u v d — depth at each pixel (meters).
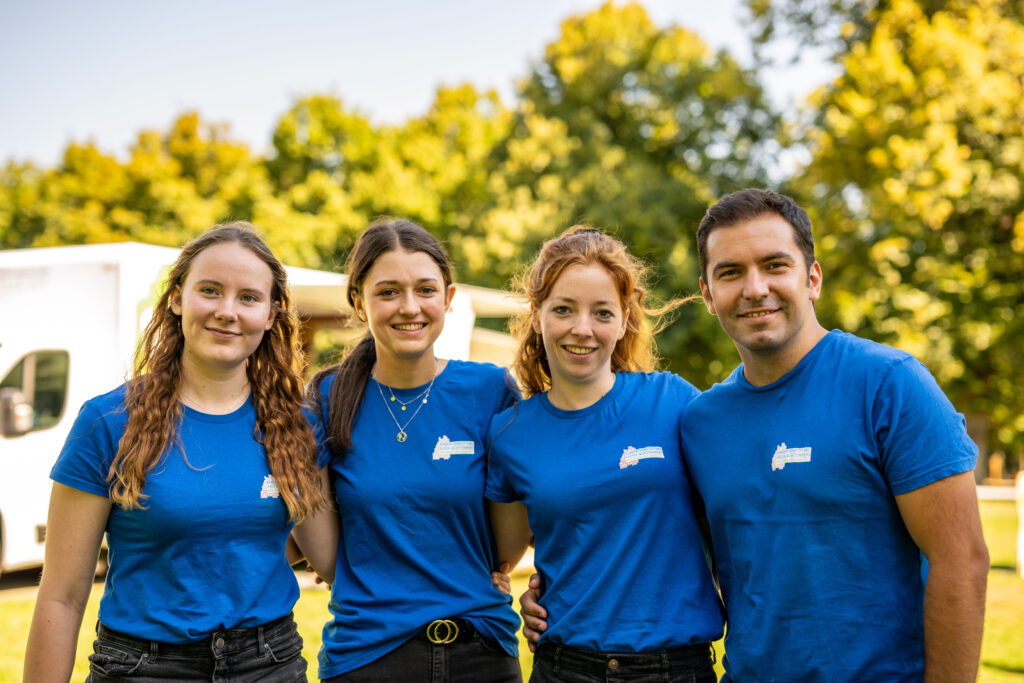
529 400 2.64
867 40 19.23
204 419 2.33
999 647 5.04
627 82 23.11
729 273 2.20
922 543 2.03
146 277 7.02
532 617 2.47
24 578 7.30
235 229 2.42
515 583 6.83
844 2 19.88
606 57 22.69
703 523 2.51
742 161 22.28
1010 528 10.64
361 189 23.31
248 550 2.27
